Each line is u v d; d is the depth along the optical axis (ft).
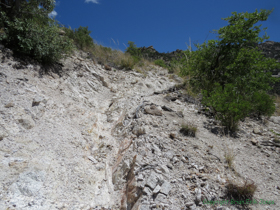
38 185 7.73
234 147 12.58
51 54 17.74
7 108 10.99
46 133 11.07
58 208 7.25
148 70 33.60
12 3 18.39
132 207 7.79
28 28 16.31
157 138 11.98
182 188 8.46
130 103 18.19
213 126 15.34
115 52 34.06
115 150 12.58
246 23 20.92
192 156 10.85
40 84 15.19
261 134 15.10
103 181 9.98
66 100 15.75
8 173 7.66
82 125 13.85
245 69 19.97
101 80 22.90
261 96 18.85
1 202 6.51
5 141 9.15
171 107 18.16
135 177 8.83
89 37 31.19
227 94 15.46
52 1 19.58
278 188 9.16
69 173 9.25
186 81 25.82
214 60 23.13
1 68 13.85
